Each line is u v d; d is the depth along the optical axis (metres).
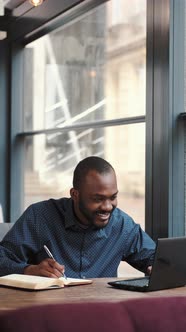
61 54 4.87
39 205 2.35
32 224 2.30
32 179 5.37
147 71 3.35
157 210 3.25
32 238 2.30
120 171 3.98
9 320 1.06
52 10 4.68
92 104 4.38
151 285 1.83
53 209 2.33
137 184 3.77
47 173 5.12
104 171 2.15
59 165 4.91
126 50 3.92
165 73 3.19
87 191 2.14
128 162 3.88
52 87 5.03
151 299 1.21
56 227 2.30
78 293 1.78
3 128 5.57
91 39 4.39
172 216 3.16
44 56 5.16
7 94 5.59
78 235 2.29
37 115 5.31
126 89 3.91
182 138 3.19
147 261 2.37
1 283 1.90
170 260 1.88
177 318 1.18
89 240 2.29
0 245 2.30
